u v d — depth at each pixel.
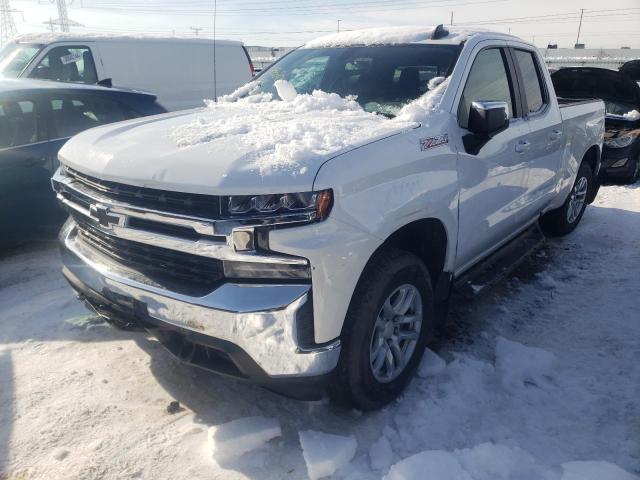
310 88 3.79
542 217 5.48
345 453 2.44
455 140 3.07
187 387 2.99
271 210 2.20
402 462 2.34
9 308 3.89
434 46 3.59
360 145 2.49
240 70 10.34
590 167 5.88
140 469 2.41
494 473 2.37
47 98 5.02
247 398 2.91
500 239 4.00
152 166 2.42
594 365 3.28
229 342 2.27
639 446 2.56
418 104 3.09
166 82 9.05
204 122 3.09
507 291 4.36
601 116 5.77
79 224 2.96
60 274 4.52
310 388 2.41
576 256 5.16
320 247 2.24
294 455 2.51
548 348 3.49
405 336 2.91
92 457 2.47
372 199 2.45
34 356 3.26
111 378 3.06
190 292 2.34
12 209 4.75
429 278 2.99
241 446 2.50
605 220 6.27
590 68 9.26
